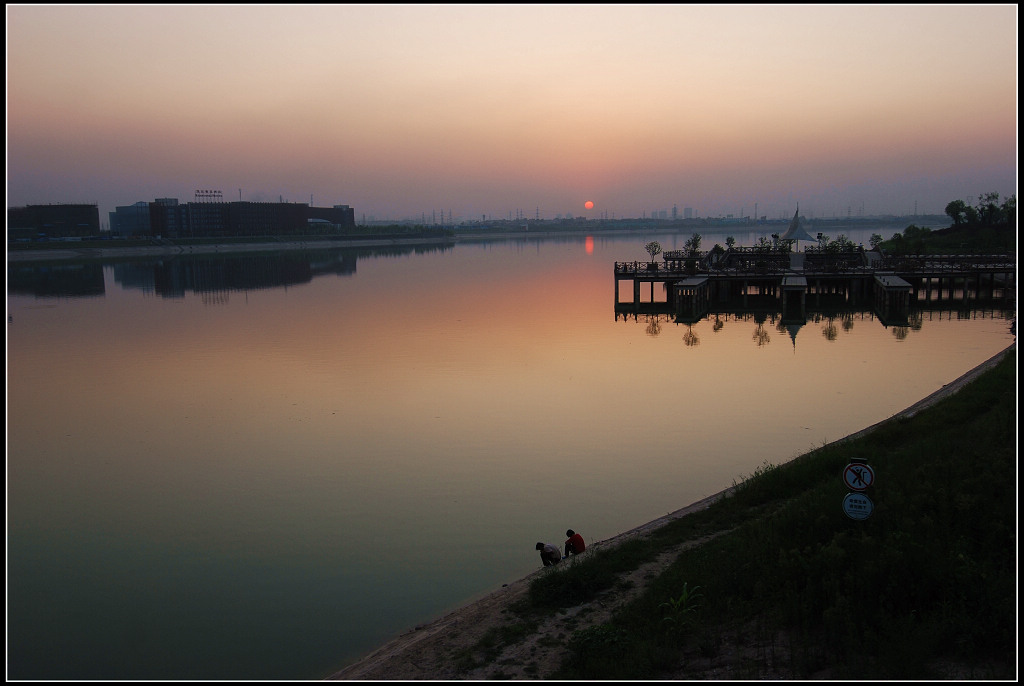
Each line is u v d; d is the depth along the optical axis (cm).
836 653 1404
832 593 1569
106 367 5591
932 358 5106
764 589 1661
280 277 13950
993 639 1357
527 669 1527
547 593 1870
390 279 13238
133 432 3959
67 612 2195
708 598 1703
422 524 2759
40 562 2528
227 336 6856
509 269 15625
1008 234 12775
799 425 3747
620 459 3369
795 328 6488
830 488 2064
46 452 3662
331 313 8400
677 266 9906
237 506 2972
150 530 2766
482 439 3697
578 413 4078
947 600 1497
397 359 5653
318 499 3023
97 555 2570
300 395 4641
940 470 2061
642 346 5900
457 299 9694
